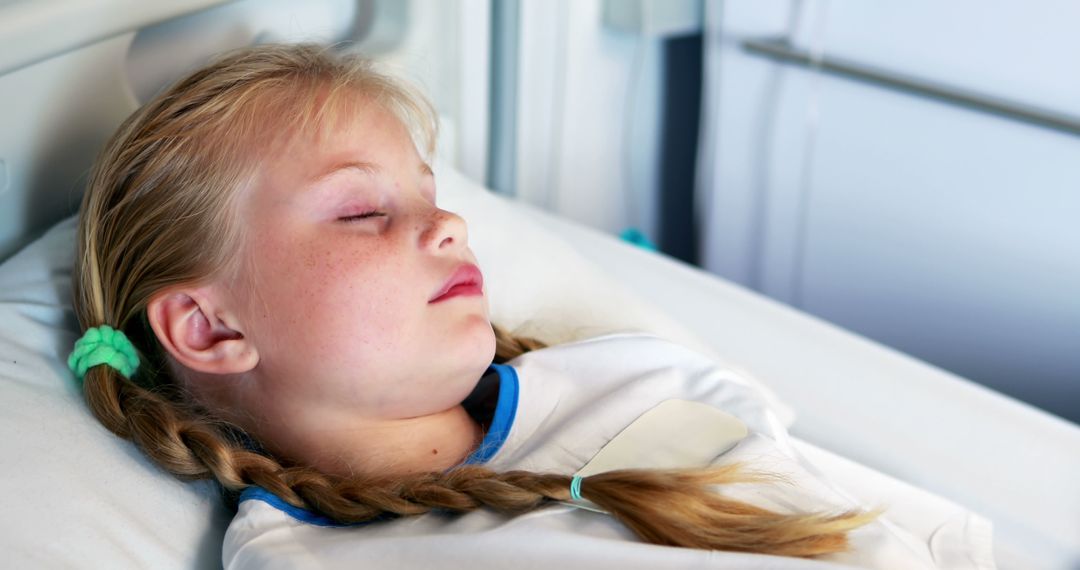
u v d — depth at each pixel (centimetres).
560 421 95
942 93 156
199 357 87
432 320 86
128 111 110
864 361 125
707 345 121
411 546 78
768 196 187
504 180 178
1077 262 153
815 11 169
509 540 77
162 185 87
